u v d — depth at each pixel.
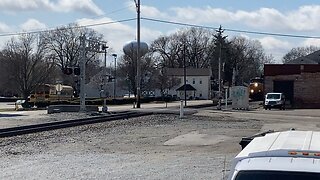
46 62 98.31
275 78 66.00
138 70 57.94
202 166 14.20
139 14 58.25
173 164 14.69
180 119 35.94
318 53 103.62
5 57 93.44
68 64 113.25
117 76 125.19
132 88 113.31
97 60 114.88
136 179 12.20
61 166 14.21
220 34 121.56
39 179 12.12
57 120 35.66
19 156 16.39
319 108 62.78
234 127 28.42
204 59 142.88
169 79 129.00
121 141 21.09
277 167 3.55
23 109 62.50
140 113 42.12
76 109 47.38
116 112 44.75
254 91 92.12
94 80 111.81
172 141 20.91
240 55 143.62
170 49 141.62
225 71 88.69
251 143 4.44
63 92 97.50
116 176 12.61
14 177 12.37
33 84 90.88
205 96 133.50
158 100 94.81
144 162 15.12
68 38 113.88
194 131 25.59
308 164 3.56
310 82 64.62
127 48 95.31
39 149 18.30
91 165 14.44
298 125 30.16
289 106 65.06
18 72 89.69
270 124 31.08
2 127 29.14
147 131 25.78
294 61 103.25
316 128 27.69
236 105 56.38
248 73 148.50
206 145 19.55
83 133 24.66
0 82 94.50
